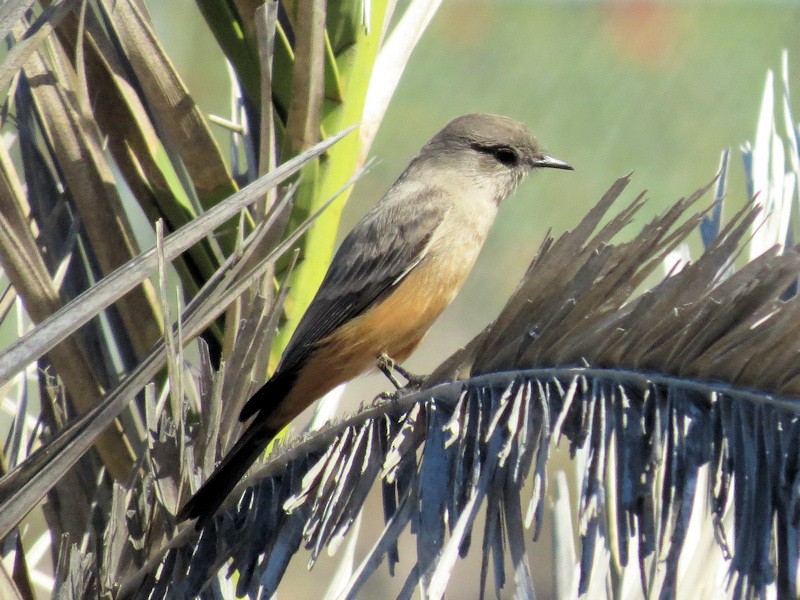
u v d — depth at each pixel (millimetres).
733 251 5555
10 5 6672
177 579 6902
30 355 5938
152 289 8195
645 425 5363
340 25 9094
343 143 9047
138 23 8094
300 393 8945
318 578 18156
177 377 6449
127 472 7938
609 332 5555
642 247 5691
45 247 8133
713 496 5082
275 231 8031
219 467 6914
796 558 4855
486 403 5992
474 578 18125
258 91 8953
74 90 8258
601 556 6820
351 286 9594
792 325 5008
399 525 6027
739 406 5148
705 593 6773
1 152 7473
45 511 7918
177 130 8211
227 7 8930
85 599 6844
